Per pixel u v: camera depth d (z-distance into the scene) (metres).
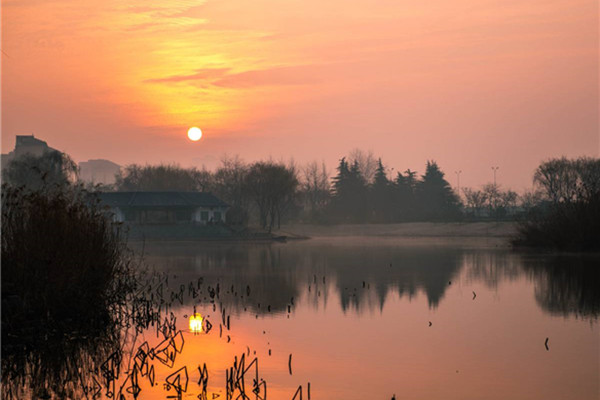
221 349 20.12
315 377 16.94
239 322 24.94
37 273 20.58
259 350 20.08
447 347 20.47
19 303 19.84
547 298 30.91
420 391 15.73
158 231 104.44
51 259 20.64
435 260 55.78
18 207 20.81
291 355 19.38
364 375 17.17
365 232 134.62
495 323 24.61
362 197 167.00
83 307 21.80
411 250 72.06
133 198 111.25
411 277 41.47
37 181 45.50
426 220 147.12
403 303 29.98
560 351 19.83
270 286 37.00
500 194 169.50
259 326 24.12
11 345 18.86
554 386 16.16
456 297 31.78
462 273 43.41
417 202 176.00
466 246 79.38
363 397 15.28
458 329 23.45
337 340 21.52
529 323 24.52
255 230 115.81
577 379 16.77
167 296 32.34
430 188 180.50
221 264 53.53
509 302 29.88
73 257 21.34
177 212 114.88
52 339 20.25
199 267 50.38
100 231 23.05
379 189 173.62
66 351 19.17
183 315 26.41
